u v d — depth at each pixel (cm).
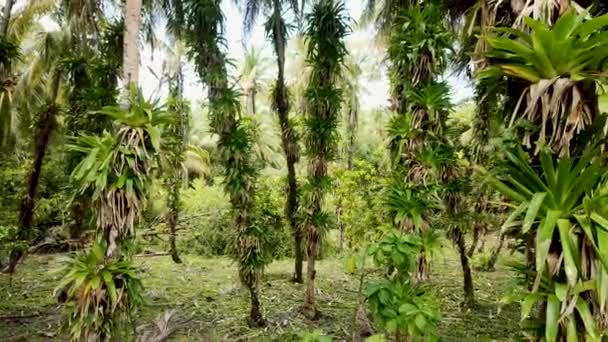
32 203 581
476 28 187
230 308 495
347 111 861
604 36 123
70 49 570
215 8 446
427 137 347
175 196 725
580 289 131
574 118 133
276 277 648
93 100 451
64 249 713
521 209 138
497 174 154
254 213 470
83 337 245
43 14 729
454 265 697
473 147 467
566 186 133
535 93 134
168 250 810
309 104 486
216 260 788
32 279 583
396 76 387
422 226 323
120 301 252
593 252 132
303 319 459
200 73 452
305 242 479
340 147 842
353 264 258
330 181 505
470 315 459
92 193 273
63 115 576
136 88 255
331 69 482
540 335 148
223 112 446
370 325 312
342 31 479
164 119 264
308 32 482
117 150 250
